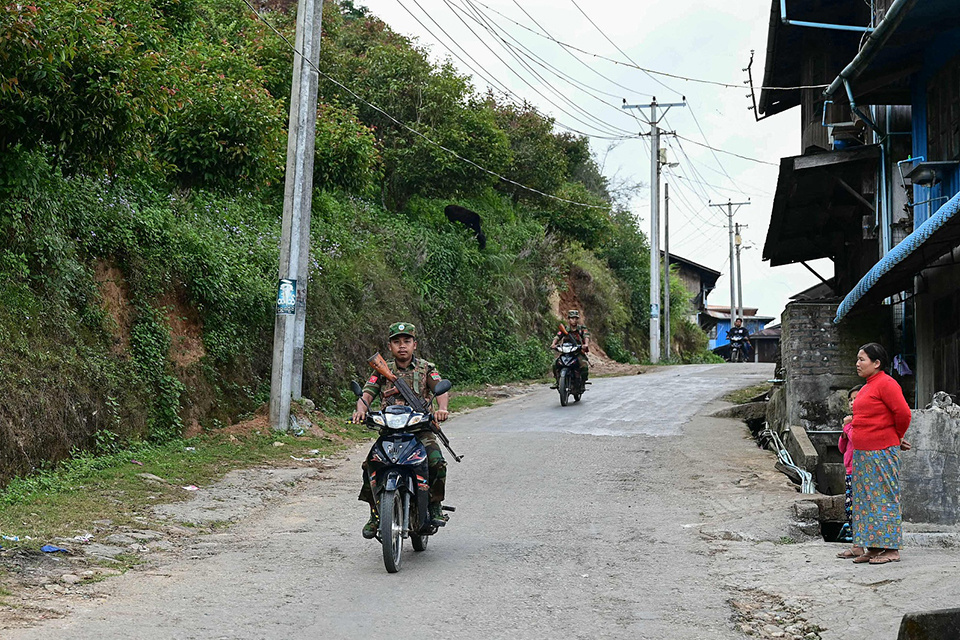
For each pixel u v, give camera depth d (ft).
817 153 51.34
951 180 40.24
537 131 109.91
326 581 21.61
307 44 47.60
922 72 43.52
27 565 21.56
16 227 35.09
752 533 27.53
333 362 57.62
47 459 32.58
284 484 35.94
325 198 72.79
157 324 42.14
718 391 67.87
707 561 24.13
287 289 46.68
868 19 59.57
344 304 62.39
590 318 126.21
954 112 39.86
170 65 48.11
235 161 52.75
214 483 34.86
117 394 38.09
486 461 41.65
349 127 70.13
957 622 15.56
